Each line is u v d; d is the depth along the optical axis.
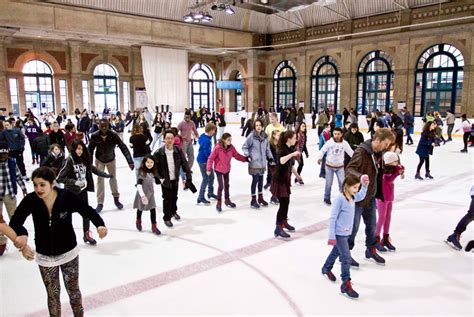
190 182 5.74
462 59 19.47
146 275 3.90
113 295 3.49
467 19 18.75
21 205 2.63
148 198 5.11
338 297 3.46
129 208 6.49
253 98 28.42
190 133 8.19
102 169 6.19
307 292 3.55
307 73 26.23
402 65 21.41
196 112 25.27
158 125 11.65
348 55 23.78
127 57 26.12
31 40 22.67
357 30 23.34
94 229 5.41
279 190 4.89
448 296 3.47
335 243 3.47
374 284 3.71
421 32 20.42
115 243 4.83
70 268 2.76
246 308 3.27
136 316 3.14
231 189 8.00
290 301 3.38
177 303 3.35
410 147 15.05
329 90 25.55
